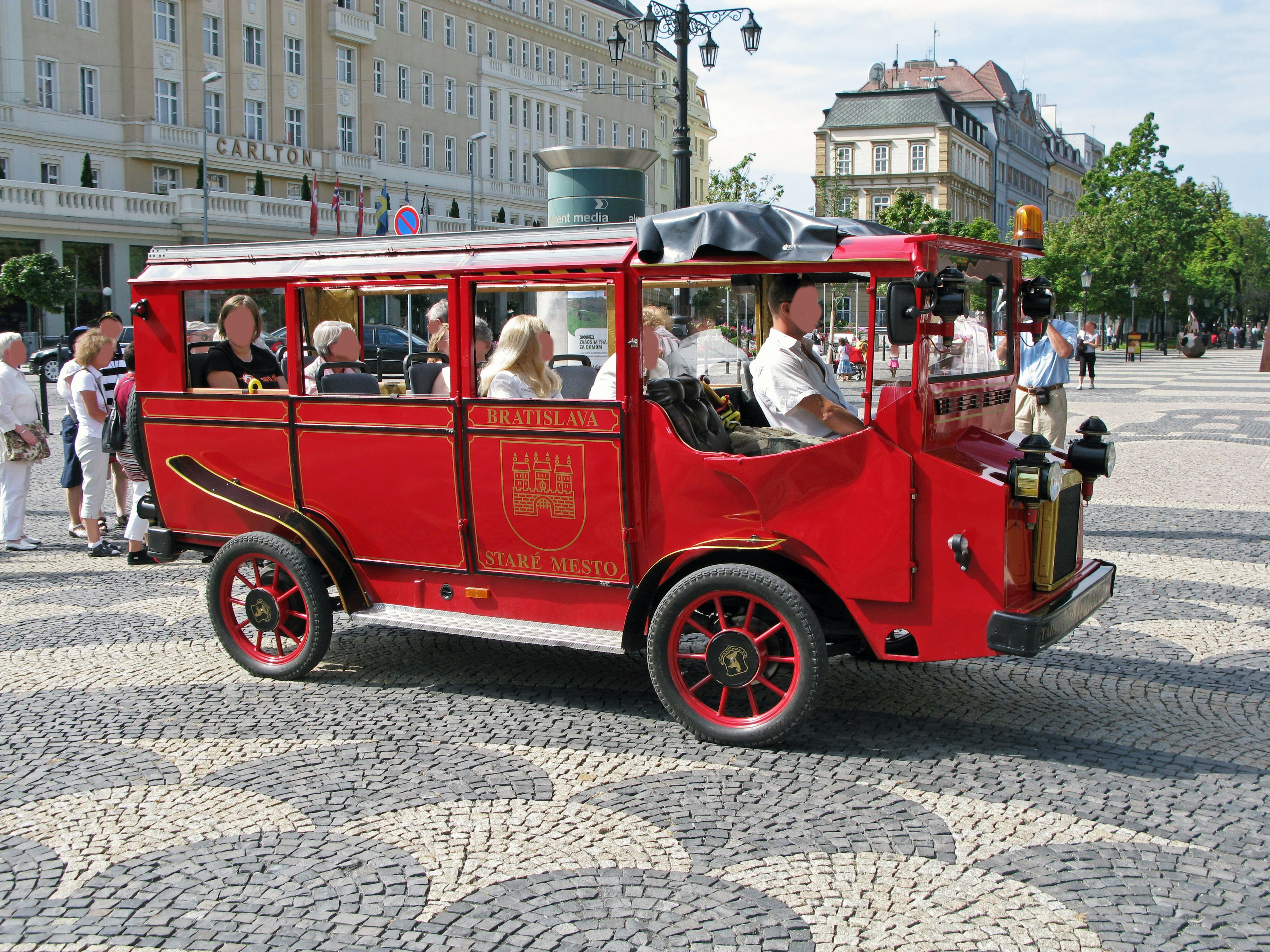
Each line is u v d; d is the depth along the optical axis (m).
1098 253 61.47
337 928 3.49
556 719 5.45
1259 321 100.94
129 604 7.93
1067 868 3.85
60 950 3.39
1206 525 10.30
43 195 38.00
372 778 4.71
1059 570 5.00
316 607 5.96
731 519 5.01
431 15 60.22
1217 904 3.60
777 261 4.75
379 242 5.77
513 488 5.44
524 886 3.75
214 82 48.09
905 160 80.62
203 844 4.10
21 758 4.99
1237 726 5.25
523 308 5.39
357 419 5.82
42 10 42.25
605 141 76.81
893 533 4.70
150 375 6.54
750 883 3.76
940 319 4.77
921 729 5.25
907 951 3.33
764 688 5.54
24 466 9.89
